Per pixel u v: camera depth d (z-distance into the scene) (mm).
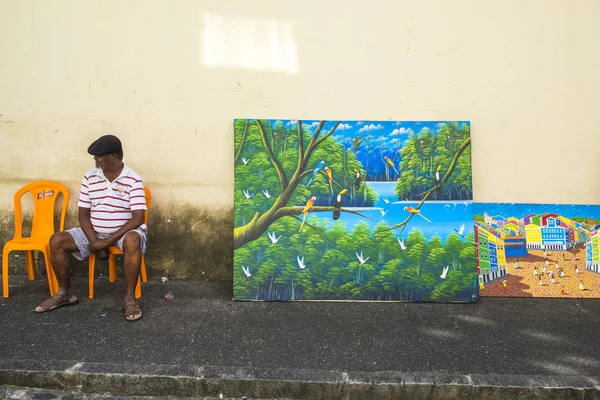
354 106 4457
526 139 4465
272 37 4438
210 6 4422
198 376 3010
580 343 3498
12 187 4574
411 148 4367
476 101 4449
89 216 4070
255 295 4184
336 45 4430
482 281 4352
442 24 4414
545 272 4379
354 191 4320
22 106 4504
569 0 4379
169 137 4496
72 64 4473
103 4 4422
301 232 4270
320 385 2982
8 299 4086
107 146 3826
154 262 4598
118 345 3361
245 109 4465
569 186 4480
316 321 3809
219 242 4574
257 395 3008
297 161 4344
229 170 4520
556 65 4426
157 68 4453
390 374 3043
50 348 3301
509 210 4445
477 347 3422
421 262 4262
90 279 4121
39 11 4445
